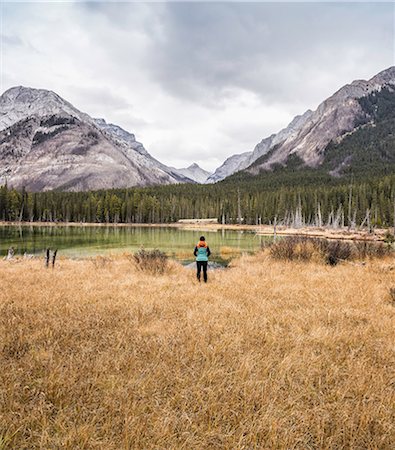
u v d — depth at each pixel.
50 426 3.47
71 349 5.53
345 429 3.53
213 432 3.41
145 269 15.47
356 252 20.38
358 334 6.48
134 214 127.81
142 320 7.23
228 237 57.34
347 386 4.44
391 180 106.69
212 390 4.15
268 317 7.65
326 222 102.94
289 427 3.54
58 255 29.22
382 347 5.92
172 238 52.78
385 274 14.15
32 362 4.87
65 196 135.75
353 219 88.62
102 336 6.15
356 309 8.44
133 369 4.78
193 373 4.64
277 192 127.44
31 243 41.88
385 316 7.85
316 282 12.16
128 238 52.19
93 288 11.03
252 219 116.94
